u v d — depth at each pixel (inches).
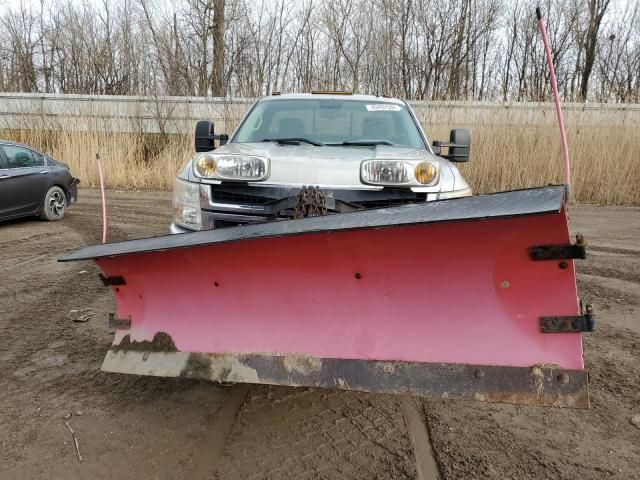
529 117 458.9
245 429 104.9
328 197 126.7
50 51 871.7
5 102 591.8
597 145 443.2
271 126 179.8
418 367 89.2
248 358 96.7
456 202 79.9
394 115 185.9
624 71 735.1
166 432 103.6
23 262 237.3
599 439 101.6
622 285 205.5
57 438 100.9
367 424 107.0
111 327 105.5
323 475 90.0
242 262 95.0
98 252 98.0
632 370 131.3
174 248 90.7
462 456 95.7
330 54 709.9
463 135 181.8
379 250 88.2
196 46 719.1
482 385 85.7
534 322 84.7
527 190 77.3
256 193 132.3
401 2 700.0
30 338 150.0
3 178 309.4
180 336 101.3
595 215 374.0
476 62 747.4
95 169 536.7
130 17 792.9
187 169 147.8
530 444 99.8
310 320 95.0
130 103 590.9
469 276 86.3
